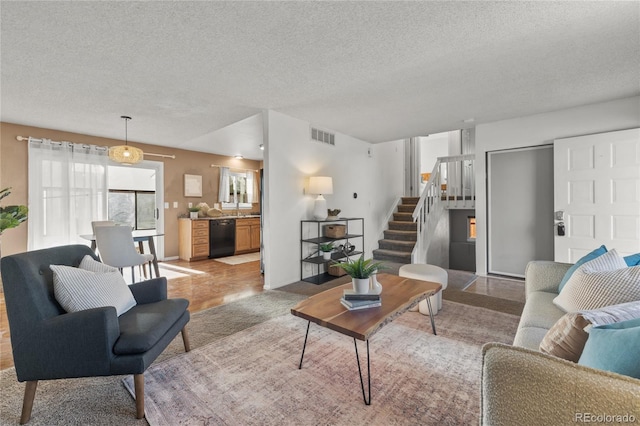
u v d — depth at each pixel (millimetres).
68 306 1604
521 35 2055
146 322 1684
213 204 6695
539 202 4016
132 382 1775
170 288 3807
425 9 1772
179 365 1956
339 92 3086
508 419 719
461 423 1421
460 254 5941
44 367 1447
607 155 3285
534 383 704
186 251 5801
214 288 3799
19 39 2043
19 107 3441
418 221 5012
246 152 6605
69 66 2453
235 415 1492
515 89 3035
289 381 1774
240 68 2521
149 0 1661
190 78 2709
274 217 3785
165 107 3479
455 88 2996
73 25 1891
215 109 3576
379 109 3646
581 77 2752
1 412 1530
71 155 4500
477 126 4336
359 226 5430
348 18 1854
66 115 3740
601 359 783
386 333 2398
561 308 1738
